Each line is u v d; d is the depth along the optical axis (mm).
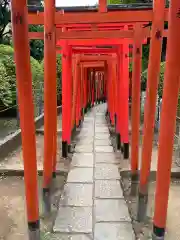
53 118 4004
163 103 2590
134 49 4188
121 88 6453
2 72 8562
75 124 9508
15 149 7285
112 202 4398
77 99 10195
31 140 2854
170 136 2611
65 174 5695
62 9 3975
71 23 3762
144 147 3721
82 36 4172
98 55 10477
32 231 3121
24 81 2705
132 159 4738
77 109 10406
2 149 6465
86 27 5191
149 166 3779
